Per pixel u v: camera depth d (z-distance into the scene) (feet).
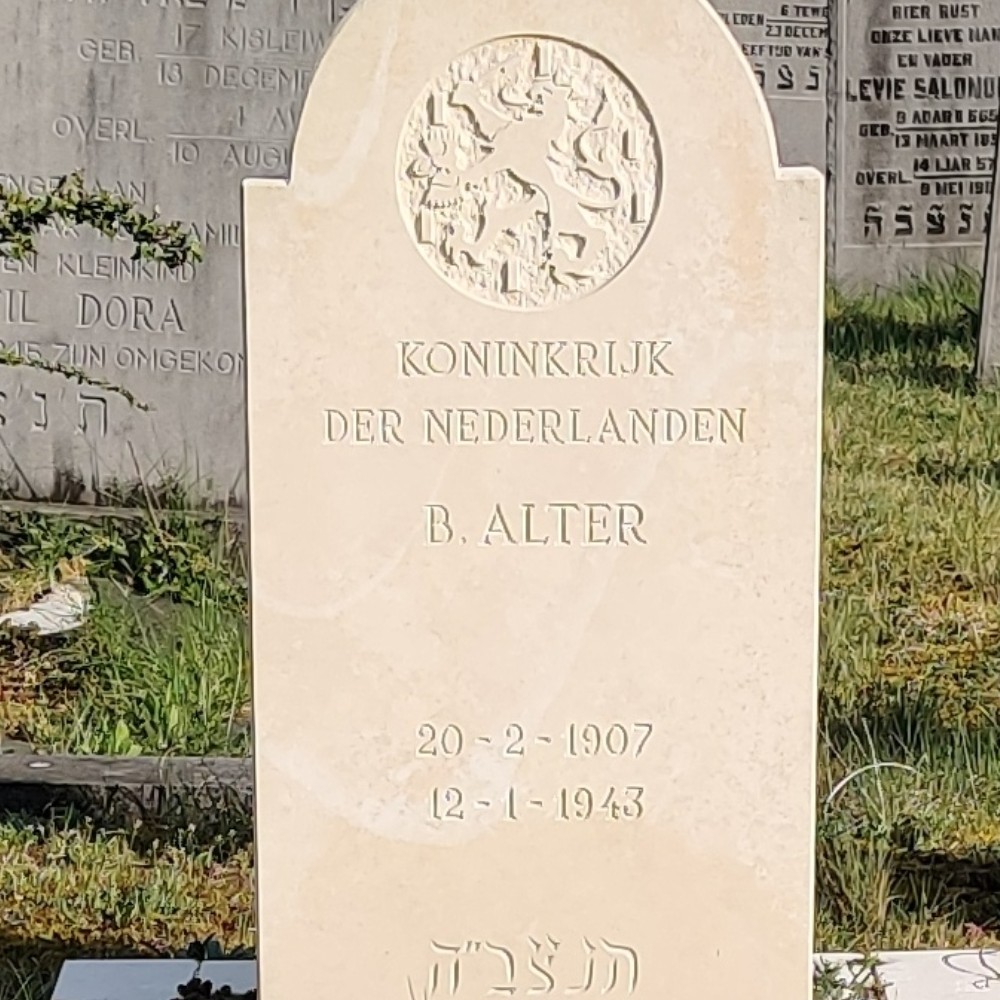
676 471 14.11
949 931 18.85
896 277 27.02
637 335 13.98
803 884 14.52
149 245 25.25
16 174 25.35
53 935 18.42
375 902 14.42
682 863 14.49
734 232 13.88
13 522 24.94
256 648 14.12
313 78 13.64
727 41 13.71
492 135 13.76
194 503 25.38
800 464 14.11
